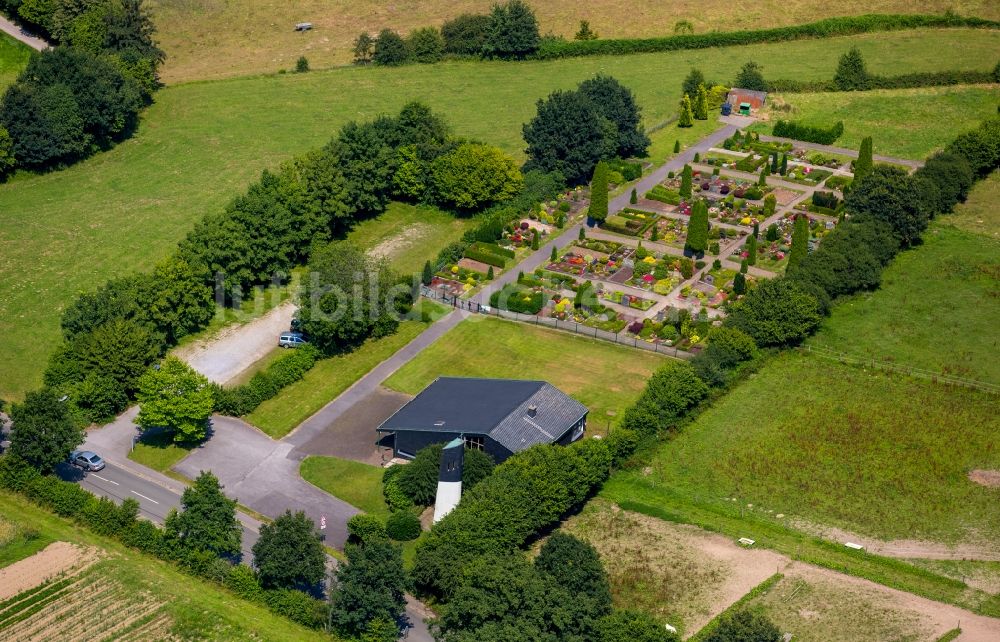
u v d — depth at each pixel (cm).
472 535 16400
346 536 17838
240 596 16362
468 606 14875
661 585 16600
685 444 19662
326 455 19650
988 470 19038
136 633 15475
